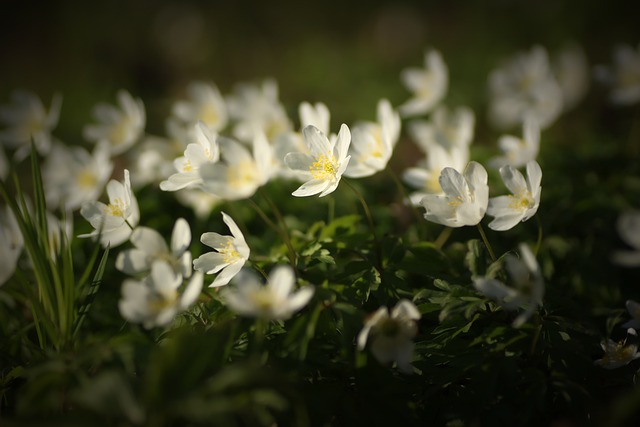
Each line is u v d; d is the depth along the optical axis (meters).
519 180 0.82
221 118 0.98
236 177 0.82
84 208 0.84
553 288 0.85
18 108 1.00
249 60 2.39
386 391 0.80
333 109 1.71
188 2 2.70
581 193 0.95
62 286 0.84
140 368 0.81
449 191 0.82
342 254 0.88
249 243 0.90
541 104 1.05
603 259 0.91
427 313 0.84
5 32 2.66
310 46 2.39
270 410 0.79
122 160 1.25
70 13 2.66
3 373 0.83
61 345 0.82
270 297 0.78
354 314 0.80
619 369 0.83
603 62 1.88
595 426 0.80
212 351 0.77
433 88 1.06
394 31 2.39
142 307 0.79
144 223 0.94
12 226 0.89
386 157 0.86
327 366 0.81
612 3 2.06
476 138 1.54
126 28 2.56
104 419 0.77
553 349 0.81
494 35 2.16
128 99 0.96
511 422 0.80
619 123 1.42
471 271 0.82
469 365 0.81
